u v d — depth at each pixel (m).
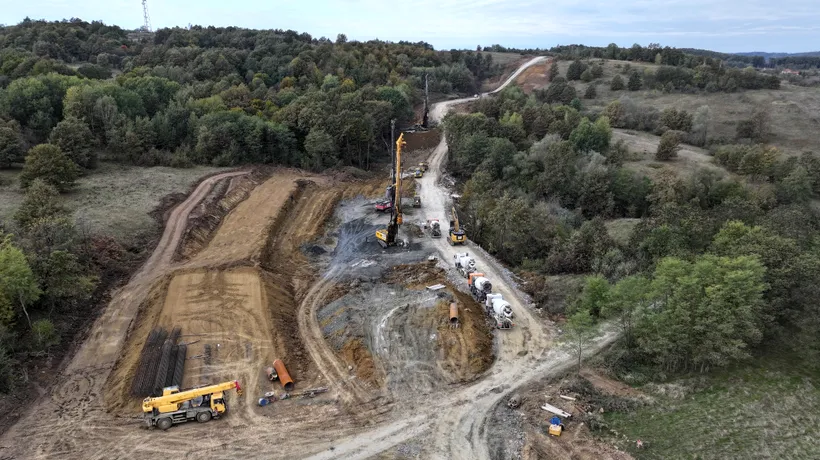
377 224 70.31
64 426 30.27
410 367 37.00
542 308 46.41
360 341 39.72
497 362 38.06
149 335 39.19
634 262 48.47
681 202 72.31
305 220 70.94
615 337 40.34
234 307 43.97
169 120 89.56
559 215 70.50
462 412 32.16
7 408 31.27
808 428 28.97
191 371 35.53
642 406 31.80
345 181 90.06
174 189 71.12
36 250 42.16
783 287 35.62
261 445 29.11
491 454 28.39
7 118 76.25
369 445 29.19
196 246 57.72
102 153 82.31
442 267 55.31
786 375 33.72
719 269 33.72
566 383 34.38
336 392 34.34
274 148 94.50
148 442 29.19
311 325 44.28
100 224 55.16
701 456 27.14
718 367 34.97
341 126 96.56
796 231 43.72
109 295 45.78
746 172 83.50
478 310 45.72
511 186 81.56
